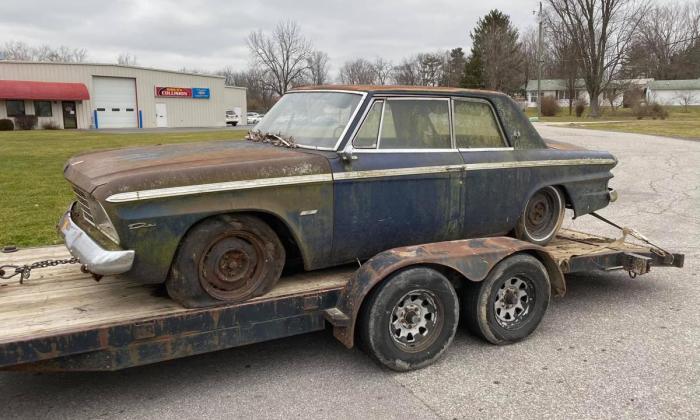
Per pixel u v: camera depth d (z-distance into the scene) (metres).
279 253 3.89
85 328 3.23
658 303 5.41
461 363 4.14
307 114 4.59
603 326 4.84
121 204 3.30
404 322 3.97
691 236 8.07
